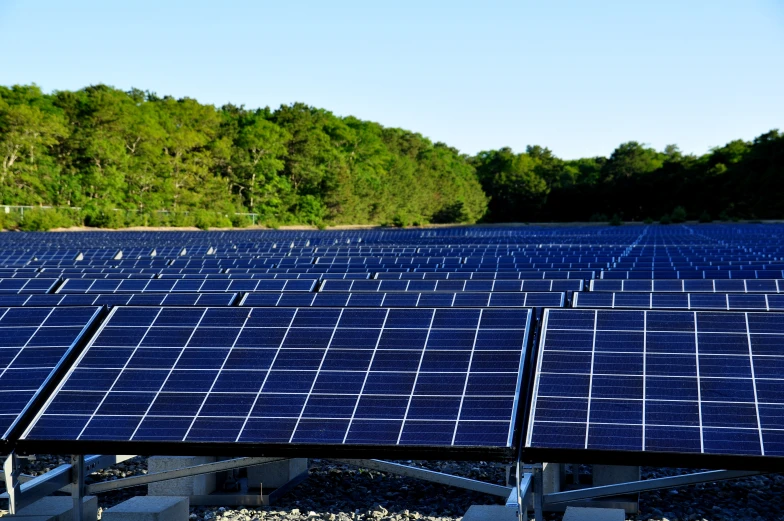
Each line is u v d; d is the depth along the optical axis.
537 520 8.39
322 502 12.09
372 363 9.11
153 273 26.94
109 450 8.34
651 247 41.62
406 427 8.13
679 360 8.55
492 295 15.93
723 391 8.05
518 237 71.25
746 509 11.42
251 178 134.25
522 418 8.11
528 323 9.45
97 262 31.89
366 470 13.66
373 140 175.50
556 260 31.08
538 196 180.88
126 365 9.44
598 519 8.77
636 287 18.91
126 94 131.00
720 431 7.58
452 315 9.77
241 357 9.42
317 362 9.21
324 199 145.50
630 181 156.50
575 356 8.82
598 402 8.10
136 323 10.24
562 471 11.81
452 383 8.62
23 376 9.32
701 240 56.12
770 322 8.93
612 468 11.38
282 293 16.05
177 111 131.12
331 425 8.29
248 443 8.19
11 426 8.48
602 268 27.56
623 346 8.88
